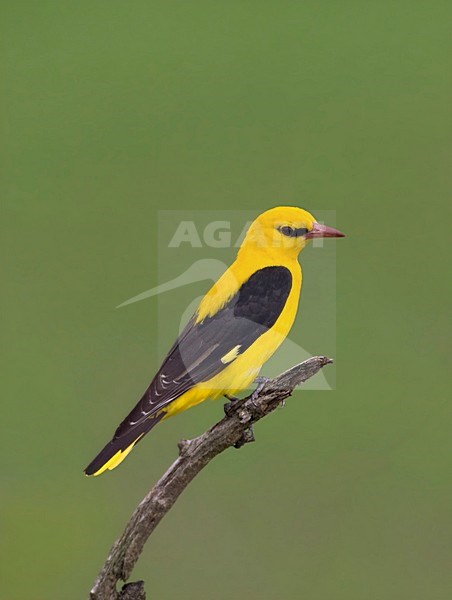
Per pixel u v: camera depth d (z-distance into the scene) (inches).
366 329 485.4
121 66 504.7
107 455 296.2
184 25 510.3
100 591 290.2
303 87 506.0
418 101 506.9
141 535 289.3
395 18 514.6
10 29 509.7
